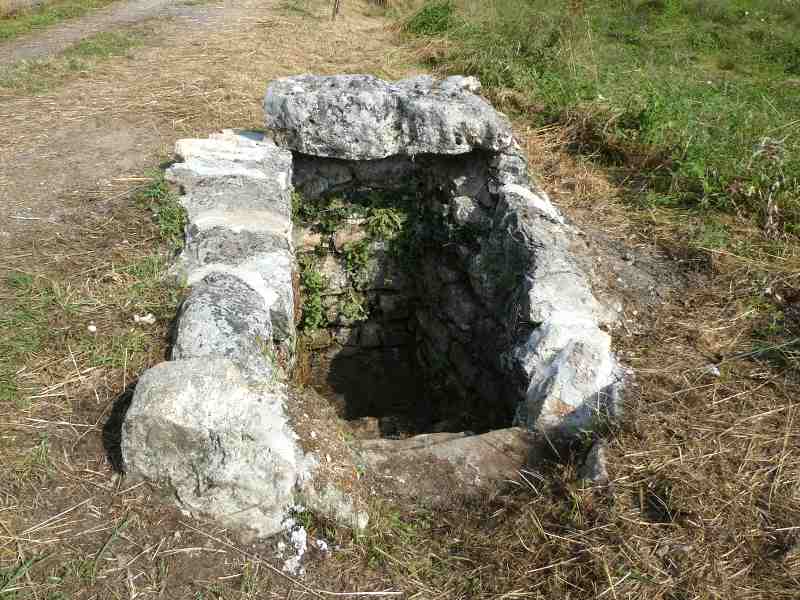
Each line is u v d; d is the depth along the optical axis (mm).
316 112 4406
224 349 2818
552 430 2996
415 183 5008
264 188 4082
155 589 2170
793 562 2418
